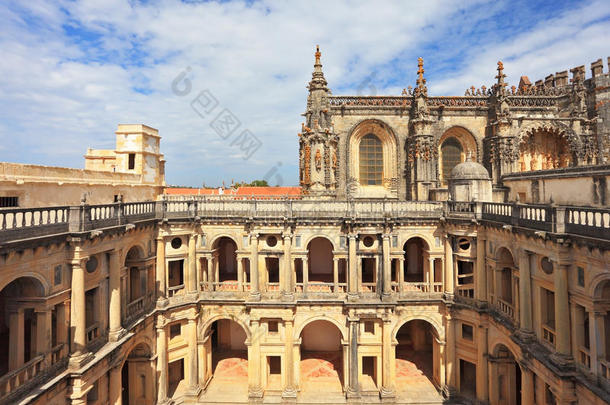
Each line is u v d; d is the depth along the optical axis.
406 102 42.56
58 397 19.92
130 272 30.44
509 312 27.11
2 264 16.67
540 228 22.17
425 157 40.47
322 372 36.34
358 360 32.69
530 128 41.22
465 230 31.58
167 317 31.77
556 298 20.50
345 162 42.16
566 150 42.00
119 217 25.80
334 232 33.78
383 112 42.34
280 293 33.66
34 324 19.98
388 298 32.59
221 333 41.88
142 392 30.38
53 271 20.00
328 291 34.38
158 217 31.86
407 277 39.72
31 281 19.28
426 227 33.88
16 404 16.92
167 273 32.88
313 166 39.97
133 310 28.27
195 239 34.34
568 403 19.36
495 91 42.50
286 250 33.34
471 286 32.09
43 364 19.22
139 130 41.00
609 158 40.75
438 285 34.47
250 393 32.50
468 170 34.38
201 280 35.53
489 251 30.12
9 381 17.17
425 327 41.19
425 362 38.47
